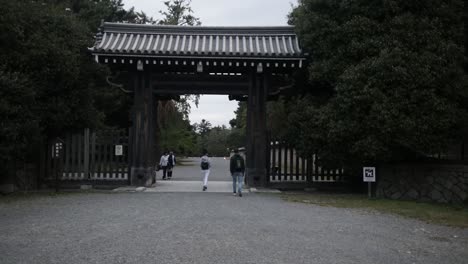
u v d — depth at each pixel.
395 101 14.09
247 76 18.36
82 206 12.38
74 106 16.70
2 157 14.23
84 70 17.61
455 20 14.89
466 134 15.37
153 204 12.94
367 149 14.55
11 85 13.97
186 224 9.66
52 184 18.19
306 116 16.36
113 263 6.51
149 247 7.49
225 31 18.81
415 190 15.30
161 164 26.42
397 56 14.14
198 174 32.97
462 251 7.64
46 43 15.23
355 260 6.91
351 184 18.36
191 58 17.02
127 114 35.78
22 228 9.05
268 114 32.44
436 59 14.16
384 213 11.87
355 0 15.23
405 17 14.63
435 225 10.15
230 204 13.21
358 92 14.45
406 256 7.23
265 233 8.81
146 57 16.97
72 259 6.70
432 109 14.08
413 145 14.16
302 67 17.80
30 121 14.77
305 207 12.84
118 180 18.28
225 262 6.63
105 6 35.00
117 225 9.46
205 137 100.88
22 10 15.13
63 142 18.33
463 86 14.21
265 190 17.52
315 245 7.85
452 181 14.57
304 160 18.53
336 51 15.74
